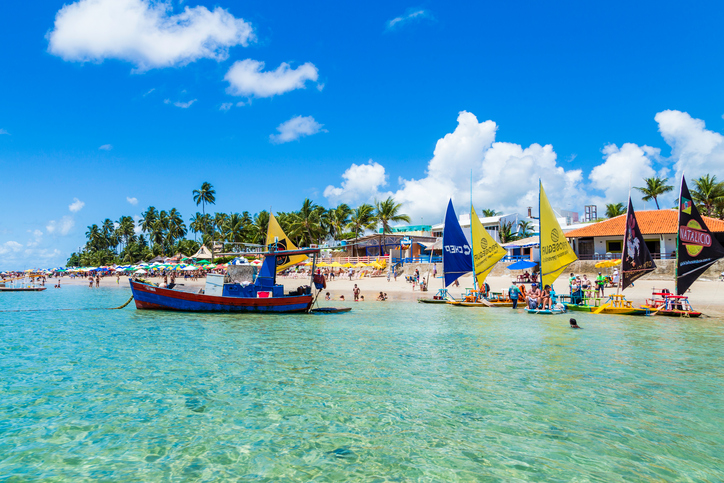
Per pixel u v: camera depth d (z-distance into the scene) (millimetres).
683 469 6875
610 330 20031
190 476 6617
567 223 85875
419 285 45000
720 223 45781
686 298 24609
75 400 9945
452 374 12219
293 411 9328
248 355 14703
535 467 6922
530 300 27531
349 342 17156
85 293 53938
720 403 9852
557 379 11742
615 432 8258
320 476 6629
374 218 74188
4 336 18469
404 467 6918
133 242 150000
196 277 78062
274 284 27328
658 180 69875
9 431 8203
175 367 12984
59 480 6477
